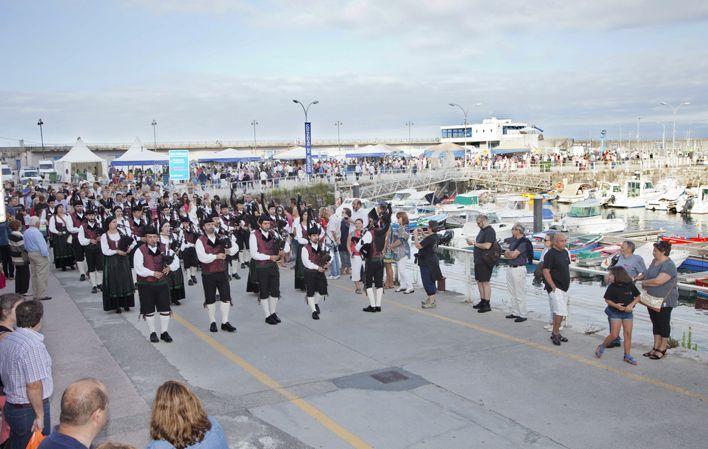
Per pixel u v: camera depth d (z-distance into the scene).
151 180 41.06
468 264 12.02
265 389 7.40
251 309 11.72
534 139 97.81
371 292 11.25
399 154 72.94
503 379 7.62
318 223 15.45
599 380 7.49
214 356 8.73
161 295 9.40
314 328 10.23
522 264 10.37
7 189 23.27
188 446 3.37
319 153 70.69
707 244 26.88
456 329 9.98
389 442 5.96
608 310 8.23
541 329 9.91
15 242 12.18
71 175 47.66
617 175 66.75
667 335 8.14
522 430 6.17
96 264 13.09
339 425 6.36
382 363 8.35
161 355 8.76
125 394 7.20
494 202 44.00
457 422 6.39
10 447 4.78
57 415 6.60
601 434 6.04
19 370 4.67
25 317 4.79
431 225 11.46
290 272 15.73
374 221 11.64
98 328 10.20
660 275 8.01
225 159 51.81
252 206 17.70
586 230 34.38
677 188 52.41
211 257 9.82
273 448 5.84
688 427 6.15
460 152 74.19
